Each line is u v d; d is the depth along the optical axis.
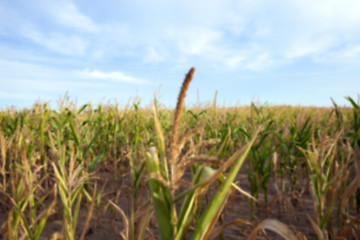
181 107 1.05
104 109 5.79
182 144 1.16
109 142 4.62
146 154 1.34
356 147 2.70
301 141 3.03
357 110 2.65
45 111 4.27
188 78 1.01
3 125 4.84
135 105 4.83
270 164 2.70
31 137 3.51
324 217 1.87
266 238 2.43
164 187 1.29
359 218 1.75
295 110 9.06
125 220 1.72
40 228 1.67
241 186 3.75
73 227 1.82
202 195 1.61
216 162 1.15
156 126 1.28
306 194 3.46
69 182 1.89
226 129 3.08
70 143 3.58
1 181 3.29
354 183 1.96
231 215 2.95
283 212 2.88
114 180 3.89
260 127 1.27
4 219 2.69
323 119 4.62
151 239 1.77
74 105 4.88
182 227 1.28
